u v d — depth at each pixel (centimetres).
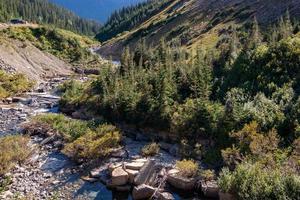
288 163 2508
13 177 3100
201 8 13975
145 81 4625
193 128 3581
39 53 10119
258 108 3359
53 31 12656
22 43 9919
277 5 10375
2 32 10756
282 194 2105
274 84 3728
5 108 5584
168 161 3297
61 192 2875
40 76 8856
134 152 3562
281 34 5472
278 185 2147
